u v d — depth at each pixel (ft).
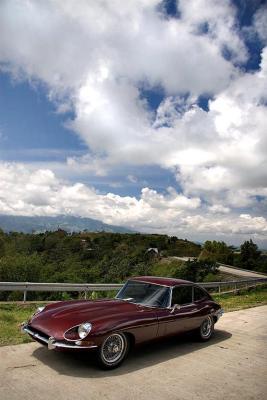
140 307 21.77
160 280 25.00
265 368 21.07
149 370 19.33
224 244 280.92
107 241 372.79
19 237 326.85
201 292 26.61
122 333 19.24
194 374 19.27
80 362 19.45
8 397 14.76
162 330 21.71
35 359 19.48
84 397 15.30
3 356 19.71
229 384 18.17
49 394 15.33
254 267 226.79
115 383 17.12
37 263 110.11
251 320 36.63
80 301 22.43
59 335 17.76
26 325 19.80
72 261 274.98
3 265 104.88
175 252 317.63
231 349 24.79
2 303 35.55
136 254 273.95
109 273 224.74
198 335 25.67
